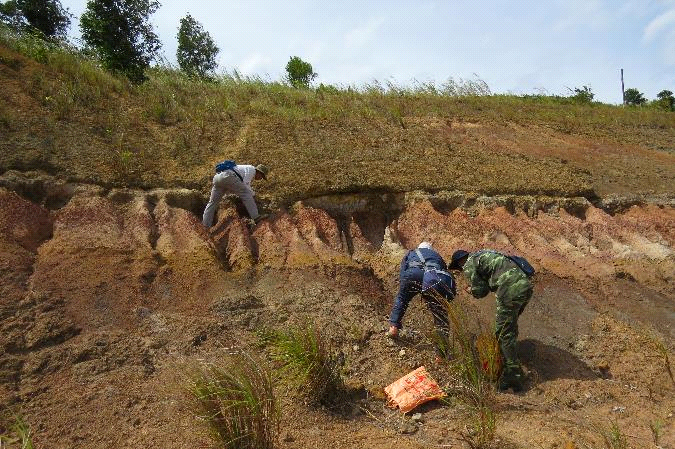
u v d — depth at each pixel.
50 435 3.75
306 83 14.18
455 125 10.99
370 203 7.66
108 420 3.91
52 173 6.63
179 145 7.91
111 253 5.71
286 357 4.36
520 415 4.26
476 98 13.98
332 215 7.47
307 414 4.07
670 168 10.43
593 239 7.58
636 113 15.40
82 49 10.57
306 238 6.73
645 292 6.44
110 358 4.50
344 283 5.96
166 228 6.36
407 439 3.88
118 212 6.47
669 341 5.55
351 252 6.96
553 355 5.22
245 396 3.38
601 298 6.24
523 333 5.52
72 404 4.02
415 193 7.78
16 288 5.00
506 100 15.02
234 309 5.32
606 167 10.02
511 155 9.70
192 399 3.63
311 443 3.74
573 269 6.70
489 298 6.08
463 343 4.51
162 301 5.30
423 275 5.06
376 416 4.20
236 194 6.86
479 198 7.91
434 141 9.73
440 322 4.99
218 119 9.13
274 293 5.64
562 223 7.68
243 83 12.38
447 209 7.82
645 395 4.65
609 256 7.14
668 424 4.21
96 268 5.46
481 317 5.71
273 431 3.59
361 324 5.29
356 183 7.62
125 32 10.77
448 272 5.16
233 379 3.49
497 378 4.65
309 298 5.56
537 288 6.21
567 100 17.44
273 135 8.80
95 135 7.58
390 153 8.82
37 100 7.91
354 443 3.80
